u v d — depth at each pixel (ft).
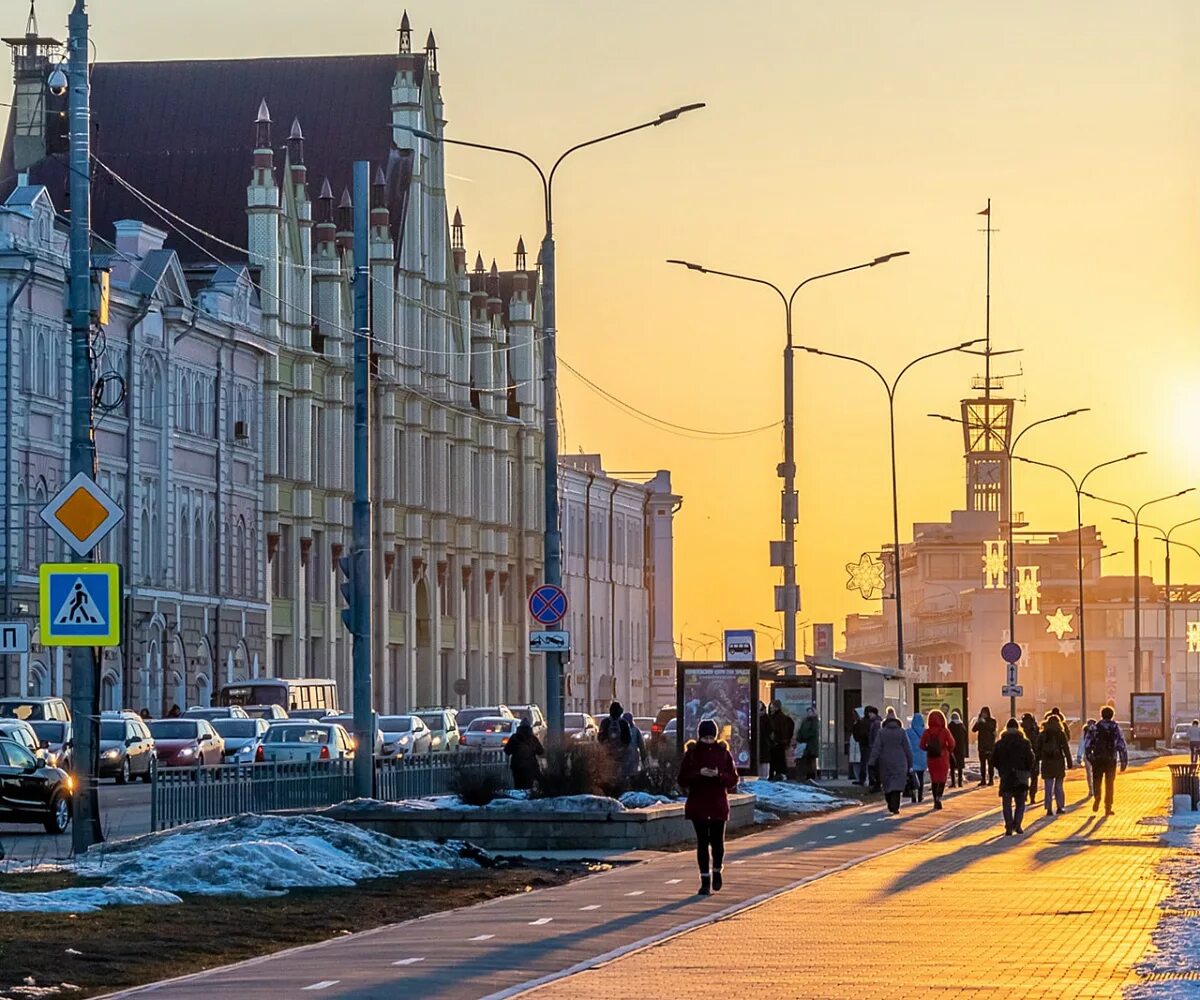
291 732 289.53
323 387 435.12
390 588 458.50
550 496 202.59
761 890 124.67
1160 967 85.71
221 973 87.61
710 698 245.45
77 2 144.05
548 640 199.11
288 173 424.87
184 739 287.89
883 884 128.26
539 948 94.89
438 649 483.51
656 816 164.86
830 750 304.91
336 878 125.29
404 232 469.57
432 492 485.56
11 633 197.67
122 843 141.28
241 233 444.96
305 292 426.51
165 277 368.27
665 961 89.30
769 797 227.81
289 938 101.04
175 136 471.62
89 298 142.41
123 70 479.41
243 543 399.65
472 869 137.80
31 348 329.93
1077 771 351.05
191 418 377.30
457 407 497.05
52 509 131.13
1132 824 195.93
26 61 445.78
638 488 628.69
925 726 243.19
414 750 327.26
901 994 78.23
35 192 335.06
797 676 299.38
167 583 364.99
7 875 124.67
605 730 199.93
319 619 433.07
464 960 90.68
